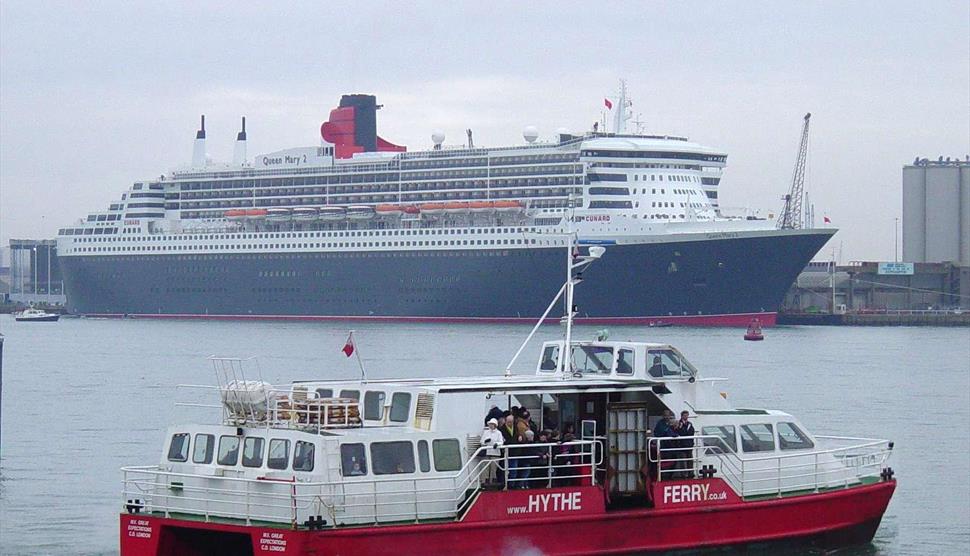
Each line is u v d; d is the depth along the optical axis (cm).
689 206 19225
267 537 3647
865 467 4691
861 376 11556
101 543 4784
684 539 4150
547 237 18988
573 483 4044
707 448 4284
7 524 5078
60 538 4856
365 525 3700
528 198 19850
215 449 3912
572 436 4062
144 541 3862
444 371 10431
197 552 3859
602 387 4138
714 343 15688
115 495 5634
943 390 10275
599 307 18925
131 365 12800
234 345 15262
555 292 19150
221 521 3753
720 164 19950
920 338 19325
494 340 15250
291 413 3847
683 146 19550
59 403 9156
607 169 19262
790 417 4528
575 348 4491
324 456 3694
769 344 16000
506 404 4181
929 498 5678
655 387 4262
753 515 4272
